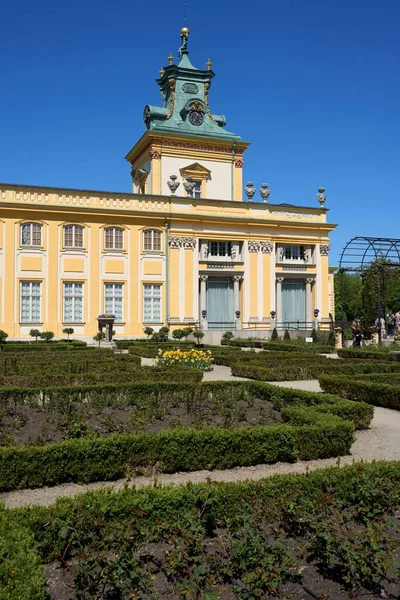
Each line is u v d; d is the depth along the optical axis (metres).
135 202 38.06
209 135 44.38
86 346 28.81
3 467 7.80
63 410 11.38
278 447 9.21
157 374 16.45
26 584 4.17
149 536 5.30
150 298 38.41
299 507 5.84
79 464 8.15
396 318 39.84
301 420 10.39
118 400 12.80
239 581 5.16
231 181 45.22
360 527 5.99
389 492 6.50
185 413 12.02
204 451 8.81
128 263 37.75
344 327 38.91
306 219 42.91
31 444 9.20
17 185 35.00
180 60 47.03
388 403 14.28
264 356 23.52
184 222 39.22
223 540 5.49
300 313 43.34
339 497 6.62
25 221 35.22
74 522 5.38
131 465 8.50
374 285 44.56
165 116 45.06
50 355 22.80
